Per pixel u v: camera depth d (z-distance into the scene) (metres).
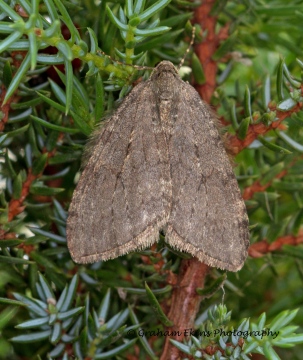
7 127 0.10
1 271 0.10
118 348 0.10
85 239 0.10
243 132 0.10
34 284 0.10
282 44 0.11
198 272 0.10
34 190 0.10
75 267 0.10
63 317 0.09
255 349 0.09
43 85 0.10
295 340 0.09
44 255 0.10
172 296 0.10
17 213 0.10
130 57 0.09
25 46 0.09
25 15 0.09
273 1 0.11
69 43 0.09
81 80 0.10
